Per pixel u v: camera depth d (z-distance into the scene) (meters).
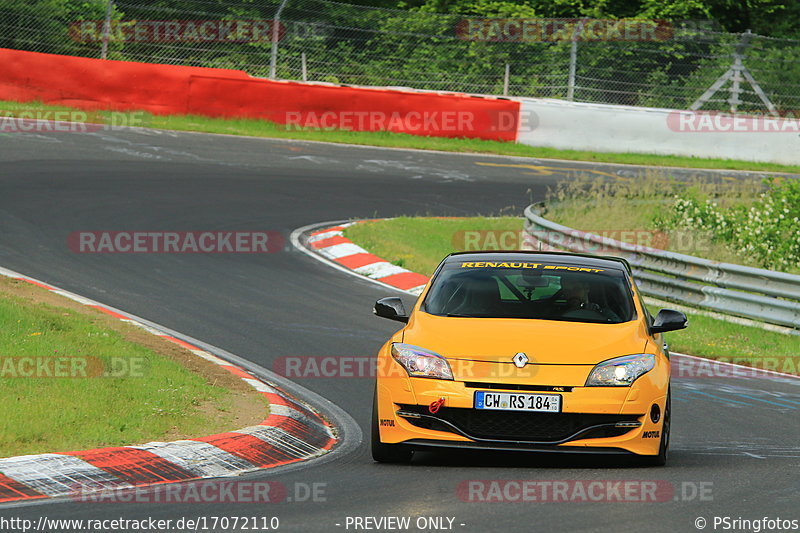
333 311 51.66
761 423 34.34
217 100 106.50
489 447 25.47
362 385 38.72
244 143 100.06
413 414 25.92
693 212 75.00
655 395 25.98
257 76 115.00
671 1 139.12
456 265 31.58
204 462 26.34
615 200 83.56
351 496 22.81
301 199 81.50
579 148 117.38
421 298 30.14
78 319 41.34
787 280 52.47
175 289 53.72
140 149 91.75
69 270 55.59
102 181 79.06
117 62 103.44
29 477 23.72
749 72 124.50
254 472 26.00
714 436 32.06
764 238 69.25
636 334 27.77
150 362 36.16
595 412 25.30
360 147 105.50
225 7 115.00
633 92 121.62
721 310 55.75
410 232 73.94
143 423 29.22
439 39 121.00
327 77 117.94
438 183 93.81
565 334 27.06
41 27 107.56
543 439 25.53
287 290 55.75
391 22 120.25
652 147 119.06
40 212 68.06
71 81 102.25
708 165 116.56
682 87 123.38
